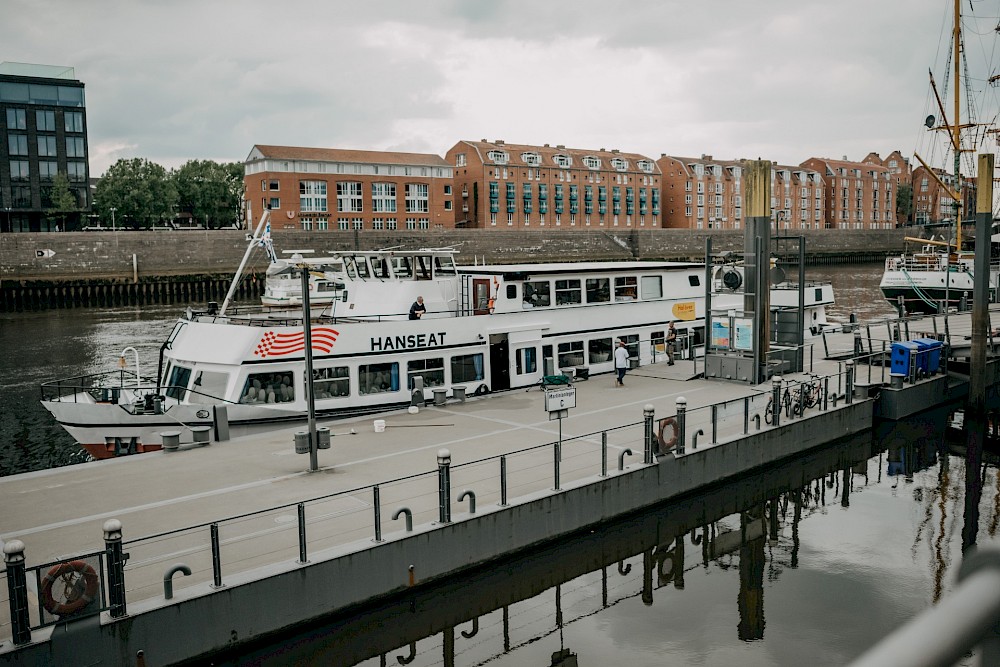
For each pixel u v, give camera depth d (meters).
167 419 21.61
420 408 24.86
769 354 30.80
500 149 136.38
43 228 100.62
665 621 15.16
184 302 91.69
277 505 16.09
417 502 16.38
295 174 118.12
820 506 21.42
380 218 125.69
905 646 1.18
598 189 146.25
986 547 1.33
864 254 156.62
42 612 10.99
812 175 169.00
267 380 23.09
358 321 26.25
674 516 19.77
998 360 33.66
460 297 29.27
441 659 13.95
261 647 12.98
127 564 12.99
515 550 16.31
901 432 28.08
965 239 65.62
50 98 98.38
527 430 22.02
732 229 156.50
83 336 60.72
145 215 124.94
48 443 30.92
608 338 31.19
